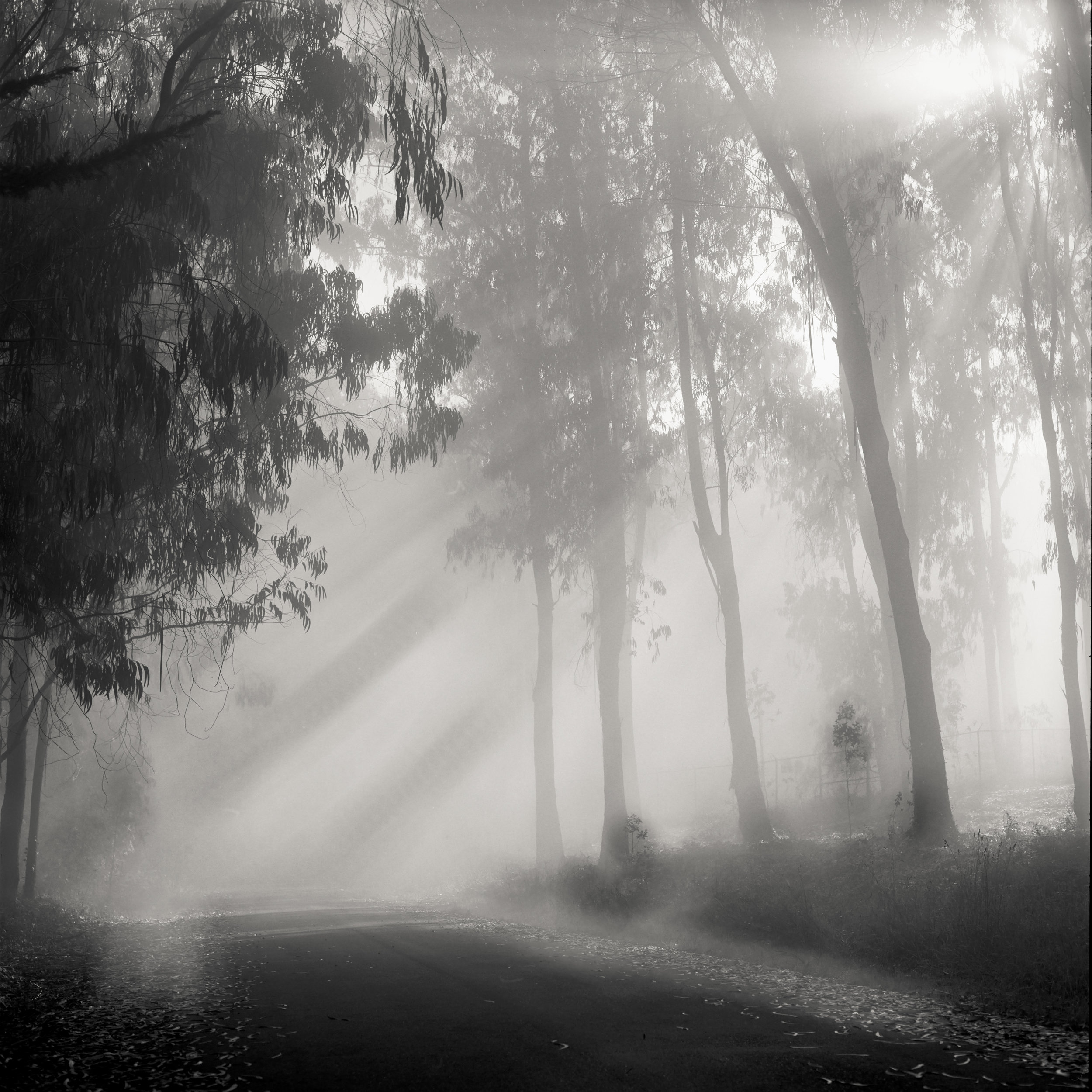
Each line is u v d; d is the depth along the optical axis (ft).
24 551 44.60
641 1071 21.27
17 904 63.87
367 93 48.26
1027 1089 19.69
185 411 50.83
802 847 68.08
